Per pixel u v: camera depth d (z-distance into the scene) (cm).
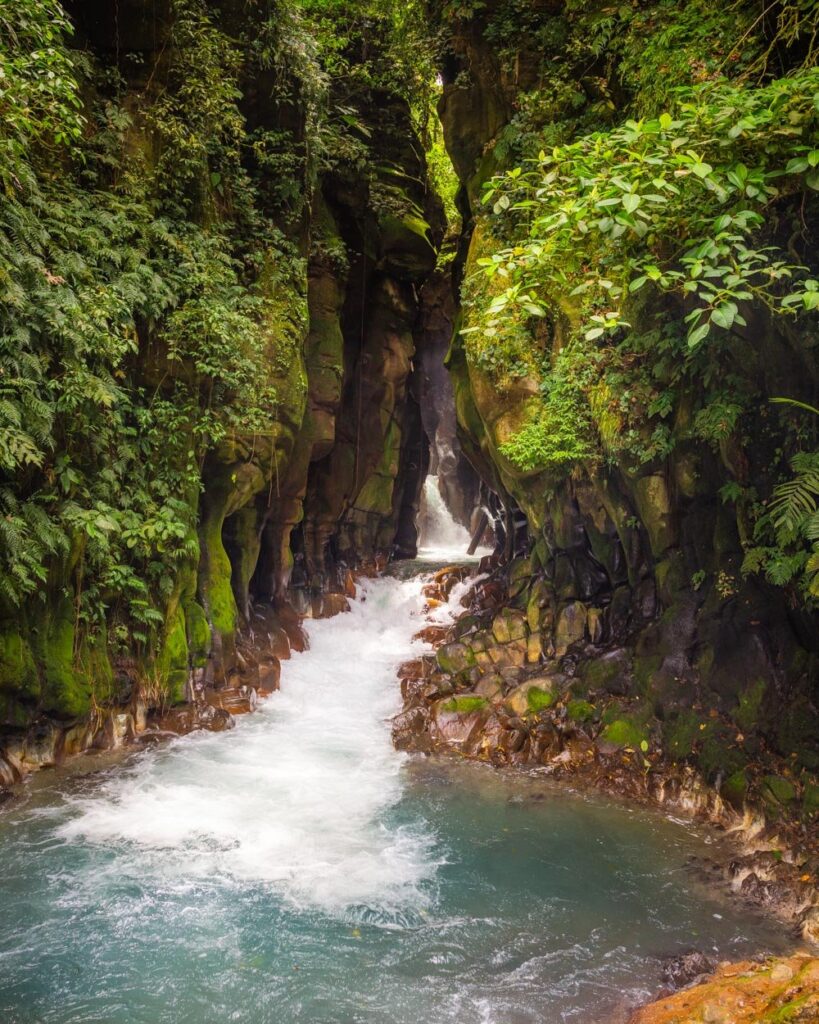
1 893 607
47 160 833
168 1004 487
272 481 1270
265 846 709
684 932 582
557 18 1154
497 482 1450
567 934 578
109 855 675
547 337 1084
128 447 905
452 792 853
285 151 1234
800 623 800
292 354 1184
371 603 1569
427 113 1783
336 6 1560
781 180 618
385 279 1711
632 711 924
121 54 964
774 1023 409
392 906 613
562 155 548
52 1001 486
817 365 686
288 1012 483
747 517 814
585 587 1144
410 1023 475
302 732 1041
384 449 1778
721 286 712
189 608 1050
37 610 827
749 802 748
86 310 779
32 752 831
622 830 759
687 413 870
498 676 1095
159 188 967
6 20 661
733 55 716
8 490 743
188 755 924
